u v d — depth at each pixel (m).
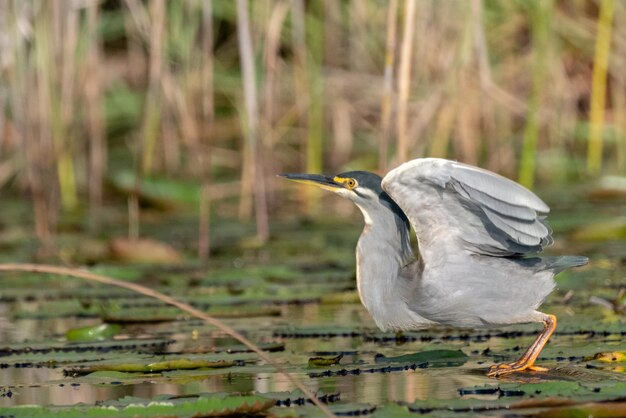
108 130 23.59
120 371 8.91
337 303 12.38
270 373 8.75
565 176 21.70
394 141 17.00
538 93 18.03
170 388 8.39
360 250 9.36
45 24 17.09
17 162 19.88
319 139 19.78
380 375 8.60
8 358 9.52
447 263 8.77
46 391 8.38
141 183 19.50
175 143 20.66
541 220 8.34
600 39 20.50
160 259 15.04
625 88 21.72
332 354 9.52
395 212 9.31
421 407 7.29
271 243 15.95
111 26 21.11
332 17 20.19
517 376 8.42
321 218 18.75
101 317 11.36
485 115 20.73
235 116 22.28
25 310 12.12
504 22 19.88
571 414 7.00
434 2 18.41
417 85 18.78
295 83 20.41
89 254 15.45
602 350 9.21
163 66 18.78
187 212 19.61
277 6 17.42
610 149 24.48
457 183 8.19
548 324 8.80
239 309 11.76
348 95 21.34
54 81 17.38
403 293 9.05
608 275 13.22
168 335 10.65
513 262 8.82
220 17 20.14
